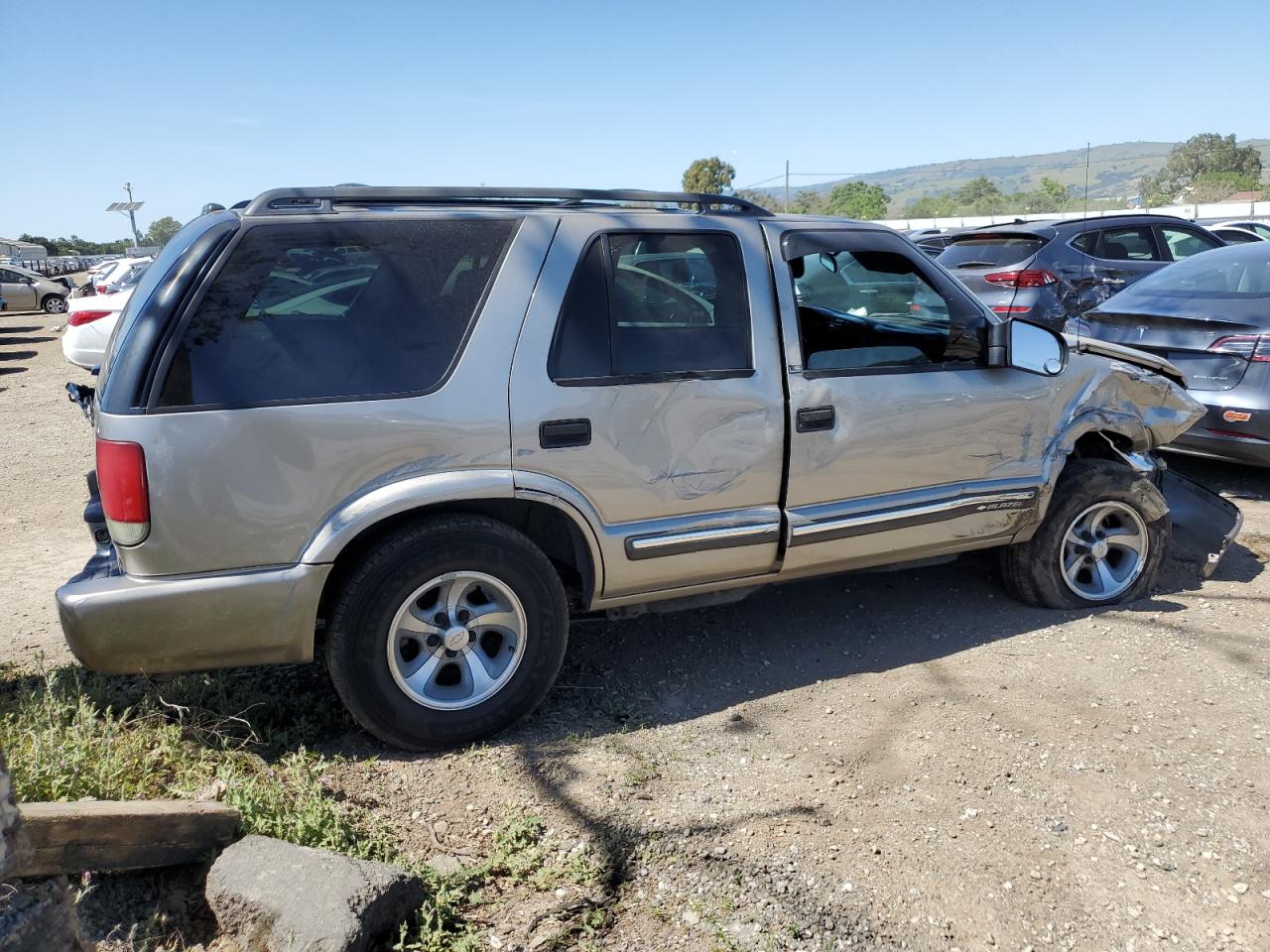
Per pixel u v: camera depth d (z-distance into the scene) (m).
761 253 3.74
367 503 3.10
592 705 3.76
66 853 2.29
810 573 4.00
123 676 3.63
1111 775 3.17
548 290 3.35
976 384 4.11
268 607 3.05
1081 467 4.50
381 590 3.14
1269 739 3.38
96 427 3.02
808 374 3.75
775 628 4.47
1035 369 4.10
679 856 2.80
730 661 4.14
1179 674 3.88
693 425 3.55
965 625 4.44
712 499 3.63
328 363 3.09
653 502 3.54
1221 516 4.99
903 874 2.72
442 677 3.44
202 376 2.95
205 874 2.58
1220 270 6.50
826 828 2.93
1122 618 4.47
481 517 3.30
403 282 3.21
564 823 2.96
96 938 2.34
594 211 3.52
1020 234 9.72
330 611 3.21
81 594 2.93
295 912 2.27
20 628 4.47
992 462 4.20
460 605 3.35
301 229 3.12
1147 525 4.62
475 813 3.02
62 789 2.68
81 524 6.42
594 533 3.45
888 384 3.91
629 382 3.44
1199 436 6.08
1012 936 2.49
